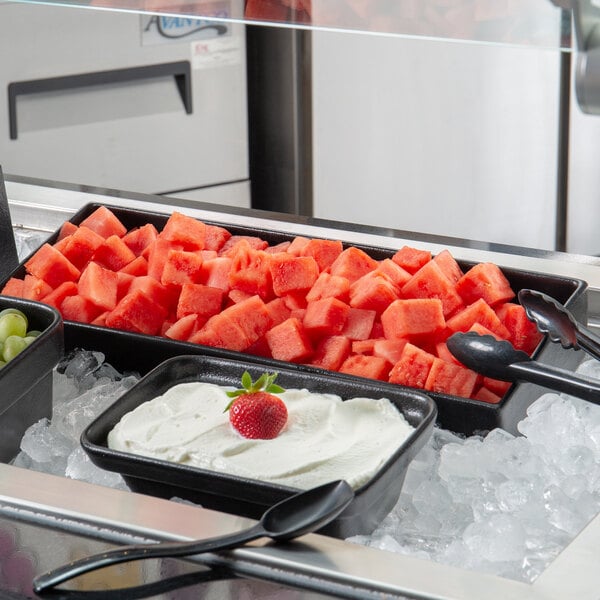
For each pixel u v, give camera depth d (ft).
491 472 3.83
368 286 4.66
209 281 4.96
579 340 4.03
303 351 4.51
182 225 5.14
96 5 4.39
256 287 4.81
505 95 11.35
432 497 3.77
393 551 3.43
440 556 3.48
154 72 10.34
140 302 4.72
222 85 10.73
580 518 3.57
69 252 5.09
